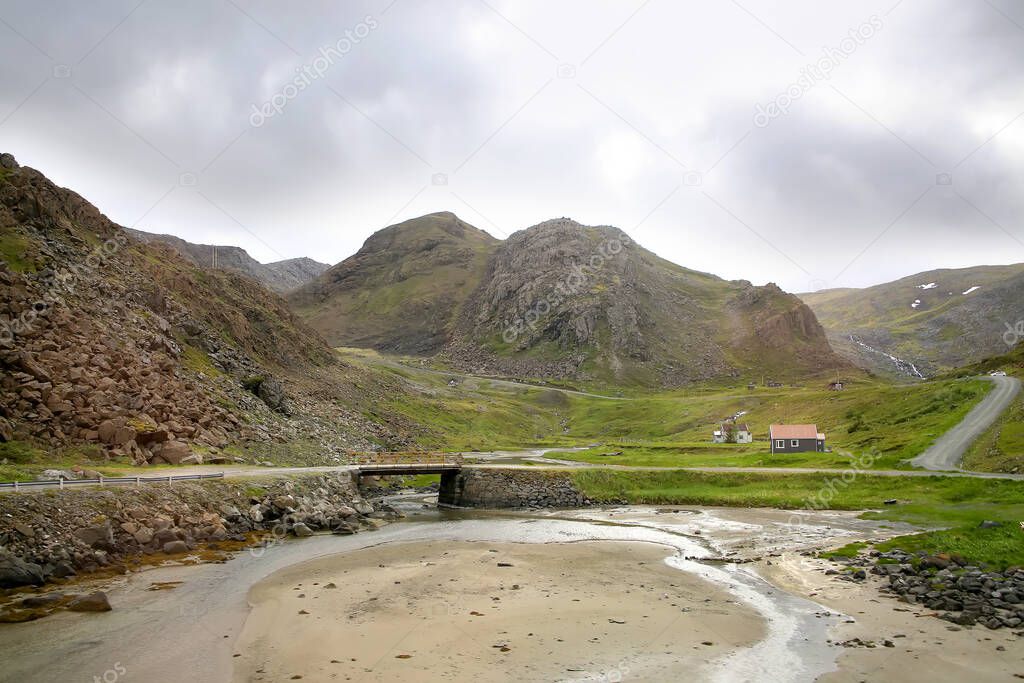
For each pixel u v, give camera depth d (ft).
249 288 510.17
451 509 242.78
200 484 159.84
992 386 383.65
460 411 596.70
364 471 238.27
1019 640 83.30
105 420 175.42
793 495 224.33
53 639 82.53
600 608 101.50
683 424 617.62
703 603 104.42
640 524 194.39
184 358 260.83
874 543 141.79
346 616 96.17
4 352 165.89
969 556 117.70
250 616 95.04
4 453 144.46
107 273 258.78
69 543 114.42
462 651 81.71
